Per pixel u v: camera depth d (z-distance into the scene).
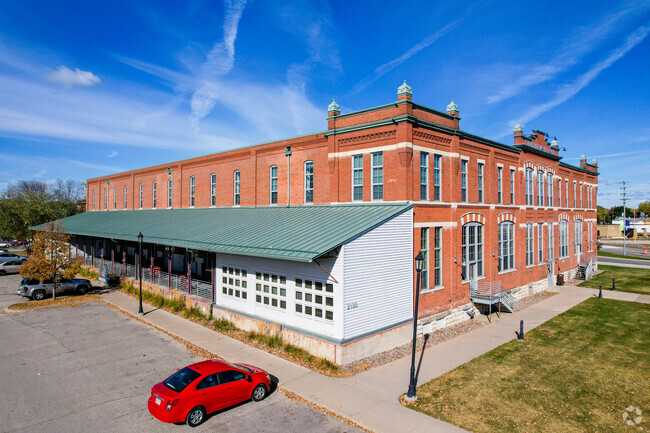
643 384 14.52
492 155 26.36
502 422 11.62
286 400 12.81
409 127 19.70
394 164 20.12
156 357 16.55
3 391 13.30
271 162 27.94
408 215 19.30
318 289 16.80
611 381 14.77
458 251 22.81
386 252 17.94
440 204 21.52
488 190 25.88
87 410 12.02
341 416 11.79
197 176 35.66
